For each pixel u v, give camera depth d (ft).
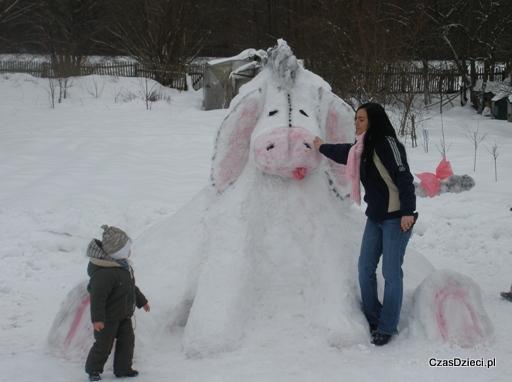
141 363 14.89
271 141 16.43
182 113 70.49
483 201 31.09
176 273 17.04
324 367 14.47
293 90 17.67
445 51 82.07
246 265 16.33
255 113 17.56
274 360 14.79
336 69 63.72
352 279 16.69
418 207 30.35
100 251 14.06
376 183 15.57
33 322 17.88
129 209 29.86
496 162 41.39
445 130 58.85
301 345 15.49
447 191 25.73
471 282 16.34
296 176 16.83
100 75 92.79
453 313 15.89
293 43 78.28
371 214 15.71
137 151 46.80
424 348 15.40
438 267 22.71
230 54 126.72
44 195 32.37
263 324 16.01
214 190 18.11
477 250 24.44
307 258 16.78
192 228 17.85
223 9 125.39
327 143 17.02
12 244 24.68
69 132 56.49
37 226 27.12
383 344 15.70
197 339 15.19
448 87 82.99
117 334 14.24
